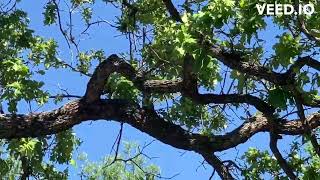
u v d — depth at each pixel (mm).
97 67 5305
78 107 5289
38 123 5188
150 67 6293
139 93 5855
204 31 4660
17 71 6094
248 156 6184
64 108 5273
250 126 5398
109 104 5355
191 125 6535
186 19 4664
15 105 5895
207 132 6199
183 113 6504
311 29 4891
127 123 5371
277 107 5094
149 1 6875
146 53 6348
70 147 6652
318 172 5777
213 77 5273
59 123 5230
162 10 6883
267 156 6125
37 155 6469
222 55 4926
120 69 5328
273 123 5402
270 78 4949
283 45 4773
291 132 5418
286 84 4949
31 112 5250
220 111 6758
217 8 4547
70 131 6680
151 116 5398
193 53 4637
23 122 5160
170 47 5062
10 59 6230
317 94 5164
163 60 5746
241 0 4617
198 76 5273
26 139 6062
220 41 4773
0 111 5895
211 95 5340
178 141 5387
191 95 5340
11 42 6941
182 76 5301
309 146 6023
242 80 5133
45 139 6562
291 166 5863
